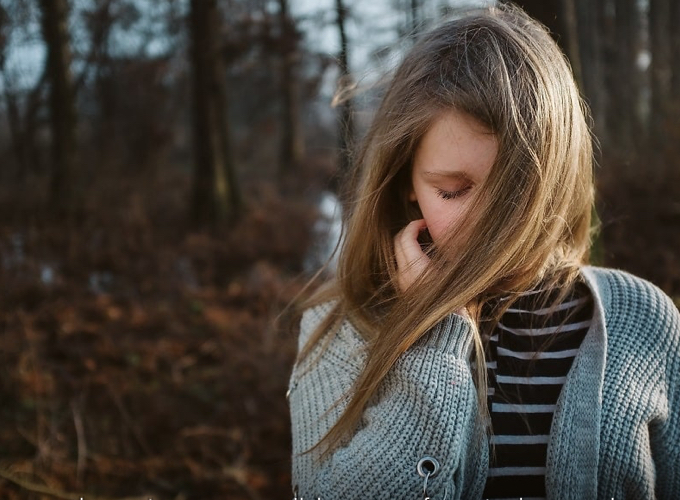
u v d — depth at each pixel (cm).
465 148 106
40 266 612
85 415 344
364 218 123
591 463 104
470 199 109
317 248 793
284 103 1688
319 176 1516
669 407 111
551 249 110
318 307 139
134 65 1120
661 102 927
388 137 114
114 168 1151
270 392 378
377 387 117
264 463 323
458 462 106
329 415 121
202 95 947
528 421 112
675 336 112
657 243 534
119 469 305
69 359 432
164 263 704
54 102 892
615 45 1212
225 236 872
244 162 1827
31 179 1045
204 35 921
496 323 117
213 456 322
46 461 297
